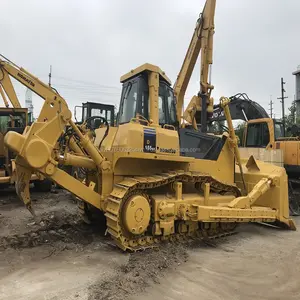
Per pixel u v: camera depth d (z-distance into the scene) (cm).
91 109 1225
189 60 937
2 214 707
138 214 452
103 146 521
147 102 555
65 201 873
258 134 1098
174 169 546
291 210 788
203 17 887
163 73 576
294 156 976
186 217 500
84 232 552
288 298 344
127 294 337
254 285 375
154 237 488
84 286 350
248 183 654
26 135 429
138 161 507
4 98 1055
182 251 473
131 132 467
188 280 382
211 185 566
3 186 947
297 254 489
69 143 506
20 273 383
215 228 571
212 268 423
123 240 449
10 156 930
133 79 575
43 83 494
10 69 532
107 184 484
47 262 421
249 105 1098
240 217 547
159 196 501
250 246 528
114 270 395
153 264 413
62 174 448
